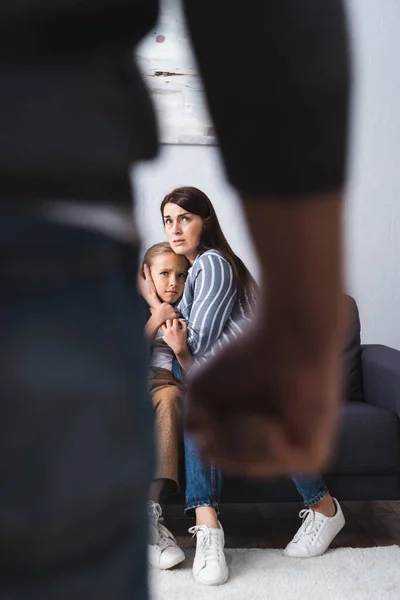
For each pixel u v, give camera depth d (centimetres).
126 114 27
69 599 23
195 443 35
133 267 27
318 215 28
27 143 24
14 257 23
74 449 22
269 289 30
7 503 22
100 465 23
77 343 23
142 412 26
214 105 29
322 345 31
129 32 27
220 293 211
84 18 25
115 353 24
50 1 25
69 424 22
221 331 211
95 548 24
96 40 26
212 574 195
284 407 33
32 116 24
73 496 23
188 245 223
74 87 25
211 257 215
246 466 34
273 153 28
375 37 319
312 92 27
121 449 24
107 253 25
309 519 219
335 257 29
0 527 22
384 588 190
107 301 25
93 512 23
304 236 28
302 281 29
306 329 31
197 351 209
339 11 28
